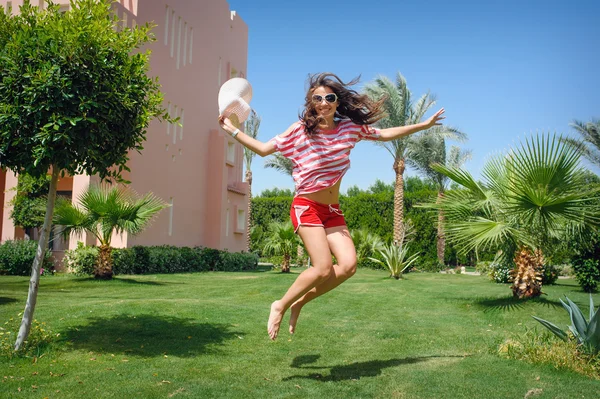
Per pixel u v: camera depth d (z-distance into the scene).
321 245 3.66
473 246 8.96
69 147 4.49
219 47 24.17
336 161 3.73
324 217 3.81
